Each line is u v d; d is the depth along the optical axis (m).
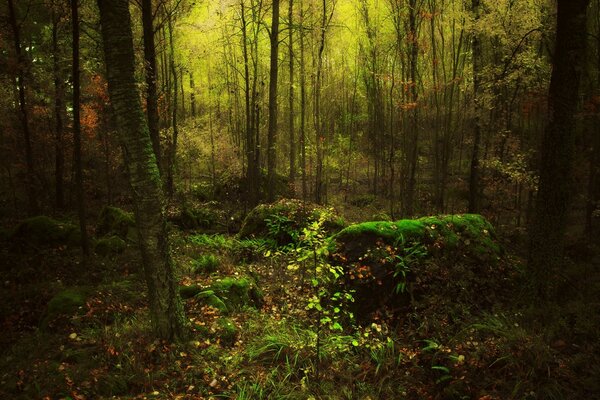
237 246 9.41
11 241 8.19
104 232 9.65
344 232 6.45
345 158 20.45
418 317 5.42
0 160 12.77
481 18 10.19
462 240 6.36
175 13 13.46
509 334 4.71
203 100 20.55
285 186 18.16
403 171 14.47
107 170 13.33
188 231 11.36
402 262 5.80
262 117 19.88
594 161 10.41
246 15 15.04
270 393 4.06
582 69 5.33
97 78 11.43
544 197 5.63
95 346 4.63
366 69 20.31
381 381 4.32
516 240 10.61
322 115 19.77
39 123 12.64
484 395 3.99
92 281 6.87
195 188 16.92
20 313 5.75
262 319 5.71
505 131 11.30
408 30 12.29
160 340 4.59
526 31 9.59
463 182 16.83
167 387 4.00
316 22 15.48
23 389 3.85
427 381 4.44
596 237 10.16
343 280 6.02
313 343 4.80
